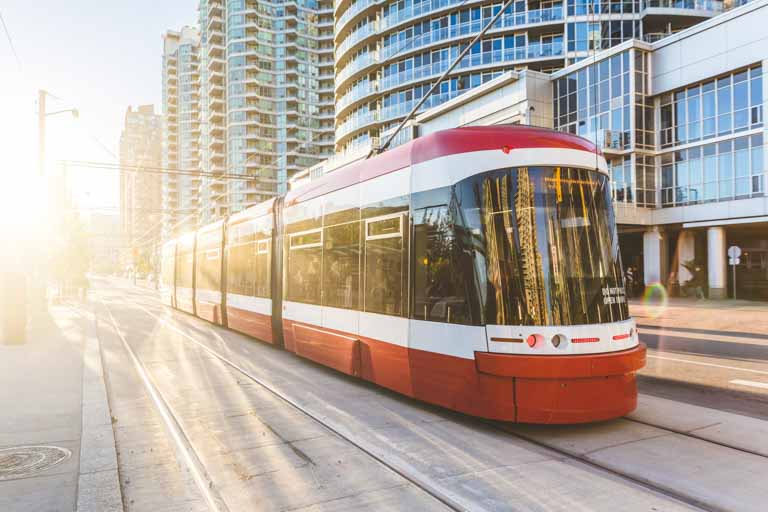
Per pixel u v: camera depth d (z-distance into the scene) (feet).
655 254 106.01
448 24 165.27
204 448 18.44
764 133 88.07
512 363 18.42
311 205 32.30
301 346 32.76
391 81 180.65
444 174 21.20
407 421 21.36
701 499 14.20
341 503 14.06
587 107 108.17
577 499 14.15
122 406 24.32
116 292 165.37
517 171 19.84
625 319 19.83
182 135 465.06
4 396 25.17
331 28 350.64
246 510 13.73
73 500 13.85
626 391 19.34
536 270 19.02
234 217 50.11
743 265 115.85
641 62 103.35
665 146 103.55
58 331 52.70
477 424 20.83
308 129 343.05
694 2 141.08
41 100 65.82
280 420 21.80
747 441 18.81
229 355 38.22
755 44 88.79
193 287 65.36
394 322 23.50
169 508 13.76
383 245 24.59
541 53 151.64
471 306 19.67
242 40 331.98
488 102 114.52
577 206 20.01
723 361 36.06
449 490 14.70
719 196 95.04
